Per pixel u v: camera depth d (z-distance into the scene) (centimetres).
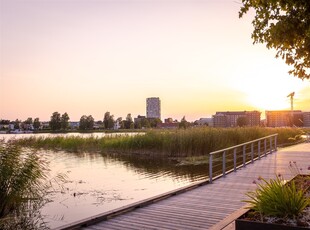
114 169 1817
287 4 479
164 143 2438
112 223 709
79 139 3369
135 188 1279
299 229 405
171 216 756
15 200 918
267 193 491
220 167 1816
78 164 2050
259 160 1720
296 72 537
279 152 2069
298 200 467
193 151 2334
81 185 1338
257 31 518
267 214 468
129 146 2733
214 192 1005
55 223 832
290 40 495
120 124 10331
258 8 511
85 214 917
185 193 1002
